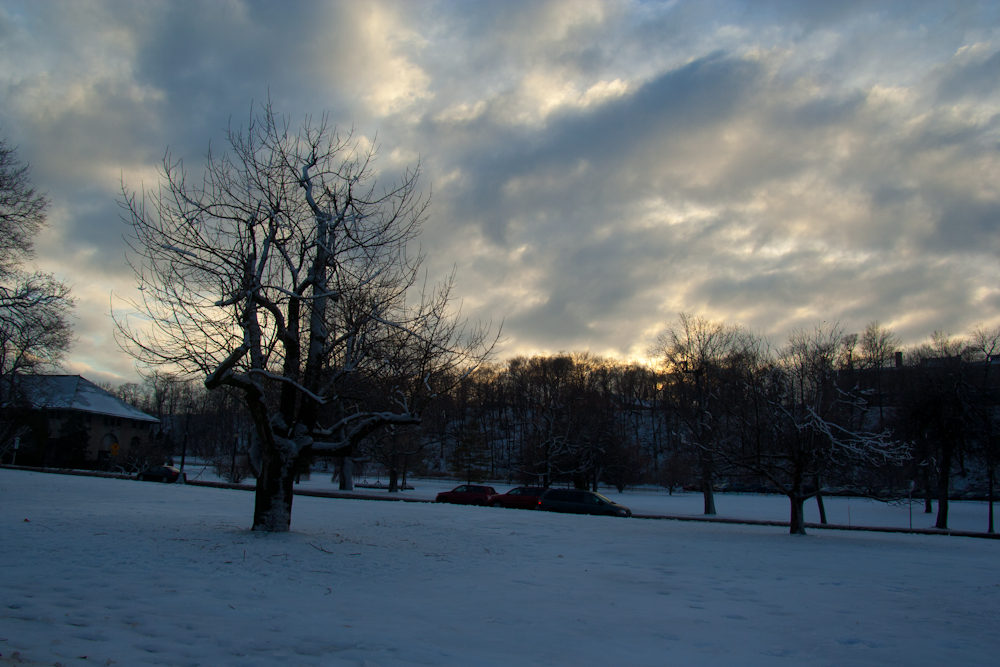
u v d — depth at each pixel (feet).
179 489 96.58
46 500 66.28
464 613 29.14
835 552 59.21
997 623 31.76
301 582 33.55
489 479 246.68
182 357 42.78
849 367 138.72
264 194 47.39
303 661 20.12
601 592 36.22
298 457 47.65
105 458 213.25
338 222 48.16
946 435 119.34
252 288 43.29
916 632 29.27
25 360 107.24
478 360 50.49
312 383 47.24
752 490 233.76
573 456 179.52
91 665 18.08
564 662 22.12
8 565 32.42
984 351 144.15
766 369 85.87
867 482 85.46
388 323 47.09
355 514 74.08
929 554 60.34
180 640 21.53
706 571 45.34
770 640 26.81
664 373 140.36
